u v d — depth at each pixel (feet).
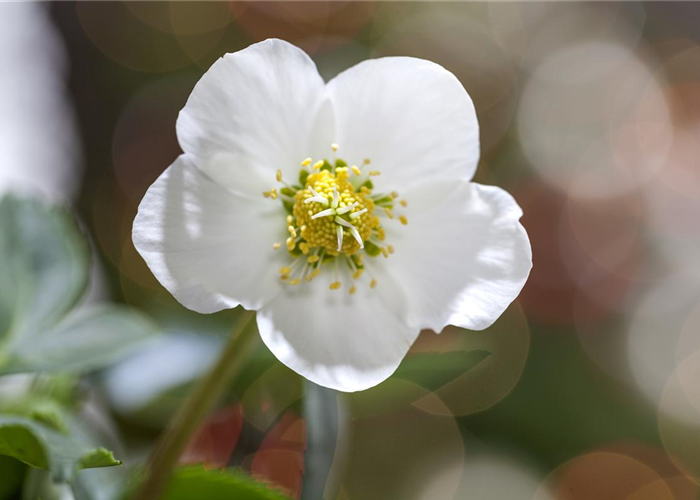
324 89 1.36
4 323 1.38
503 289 1.35
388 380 1.44
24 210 1.42
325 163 1.38
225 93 1.34
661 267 1.81
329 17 1.86
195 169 1.34
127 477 1.35
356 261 1.39
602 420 1.68
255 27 1.89
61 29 1.95
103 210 1.89
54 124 1.92
